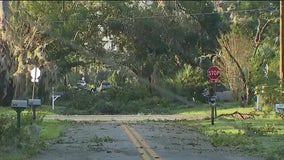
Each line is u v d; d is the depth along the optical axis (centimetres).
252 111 4825
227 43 6631
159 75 8000
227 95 7356
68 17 8462
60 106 6550
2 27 6544
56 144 2473
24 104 2605
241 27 8825
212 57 8094
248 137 2812
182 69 7988
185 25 8769
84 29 8438
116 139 2717
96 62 8531
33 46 6775
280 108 3688
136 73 8300
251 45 6625
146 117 4956
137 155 2106
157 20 8694
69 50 8056
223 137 2692
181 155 2130
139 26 8675
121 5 8750
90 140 2650
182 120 4397
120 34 8800
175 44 8725
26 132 2467
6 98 6306
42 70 6544
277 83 4369
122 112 6300
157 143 2556
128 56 8512
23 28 6644
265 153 2220
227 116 4662
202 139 2809
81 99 6719
